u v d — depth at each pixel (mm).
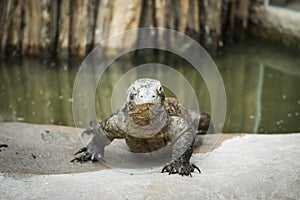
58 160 4223
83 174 3766
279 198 3377
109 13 8289
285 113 6477
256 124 6195
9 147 4438
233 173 3629
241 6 9391
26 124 5051
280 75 7840
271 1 9828
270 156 3967
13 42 8406
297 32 9086
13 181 3545
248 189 3416
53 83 7457
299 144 4277
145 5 8375
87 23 8320
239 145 4383
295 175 3568
